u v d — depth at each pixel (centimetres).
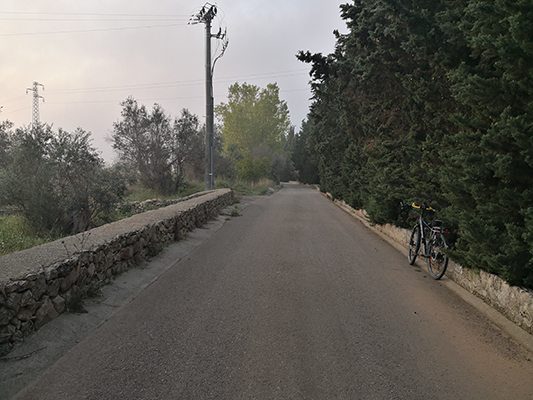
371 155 1244
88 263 556
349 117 1672
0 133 2020
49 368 367
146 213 1057
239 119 5803
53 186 1118
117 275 656
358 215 1825
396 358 390
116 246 658
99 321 487
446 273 713
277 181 6269
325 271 751
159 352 399
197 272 740
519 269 487
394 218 1142
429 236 784
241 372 358
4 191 1038
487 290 557
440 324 484
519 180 523
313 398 317
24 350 387
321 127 2625
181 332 451
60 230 1075
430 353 403
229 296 589
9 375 347
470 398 321
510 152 509
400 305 555
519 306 473
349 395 322
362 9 1272
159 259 816
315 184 6681
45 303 441
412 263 816
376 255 916
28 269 448
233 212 1745
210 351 401
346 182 2120
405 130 1144
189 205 1290
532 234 446
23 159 1141
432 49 771
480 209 543
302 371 361
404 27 835
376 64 1102
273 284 655
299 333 449
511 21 425
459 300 585
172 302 562
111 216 1303
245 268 769
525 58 455
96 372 358
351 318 500
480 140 574
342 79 1652
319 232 1271
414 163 892
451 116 605
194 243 1049
